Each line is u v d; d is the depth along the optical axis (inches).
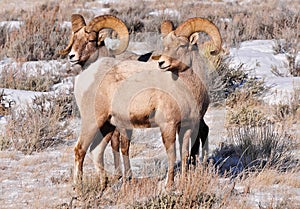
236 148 1045.2
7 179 951.6
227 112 1254.9
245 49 2069.4
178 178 856.3
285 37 2081.7
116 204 823.7
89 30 889.5
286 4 3452.3
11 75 1628.9
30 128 1171.9
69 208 807.7
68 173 972.6
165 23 834.8
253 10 3250.5
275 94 1451.8
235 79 1510.8
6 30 2298.2
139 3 3786.9
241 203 802.2
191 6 3676.2
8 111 1354.6
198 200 793.6
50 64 1849.2
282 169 976.9
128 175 897.5
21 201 844.0
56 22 2578.7
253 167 970.7
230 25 2507.4
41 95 1417.3
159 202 789.9
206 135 900.6
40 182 935.0
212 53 853.2
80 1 3964.1
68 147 1134.4
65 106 1343.5
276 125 1248.8
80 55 888.9
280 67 1792.6
